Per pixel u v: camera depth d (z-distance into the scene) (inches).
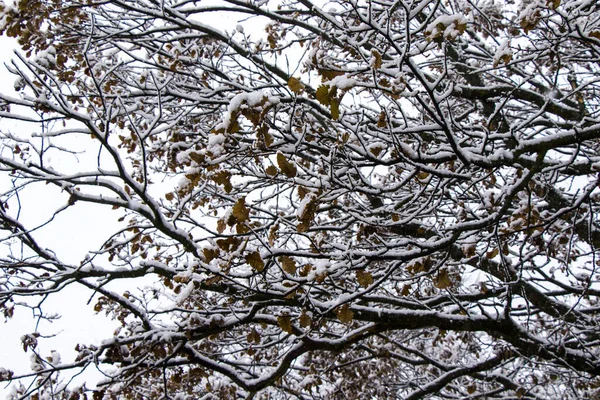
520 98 213.6
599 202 218.7
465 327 195.3
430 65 230.5
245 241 127.3
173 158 207.2
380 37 210.8
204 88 222.8
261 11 207.6
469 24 231.3
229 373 197.6
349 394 267.4
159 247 225.9
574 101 234.4
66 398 177.3
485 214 199.6
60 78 194.2
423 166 144.0
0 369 170.7
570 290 210.5
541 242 174.7
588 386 262.7
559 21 197.2
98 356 181.5
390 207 184.9
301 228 119.8
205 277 149.6
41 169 166.2
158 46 219.0
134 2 217.6
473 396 266.5
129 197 169.0
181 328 188.4
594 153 229.8
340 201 235.1
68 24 203.8
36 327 185.0
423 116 203.0
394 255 146.6
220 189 216.4
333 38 181.0
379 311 191.8
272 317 192.7
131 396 208.1
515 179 178.9
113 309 216.2
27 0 171.3
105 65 206.7
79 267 177.8
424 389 231.0
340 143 141.2
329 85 108.6
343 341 197.8
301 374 291.1
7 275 181.8
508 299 183.9
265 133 112.1
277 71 220.7
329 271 137.5
